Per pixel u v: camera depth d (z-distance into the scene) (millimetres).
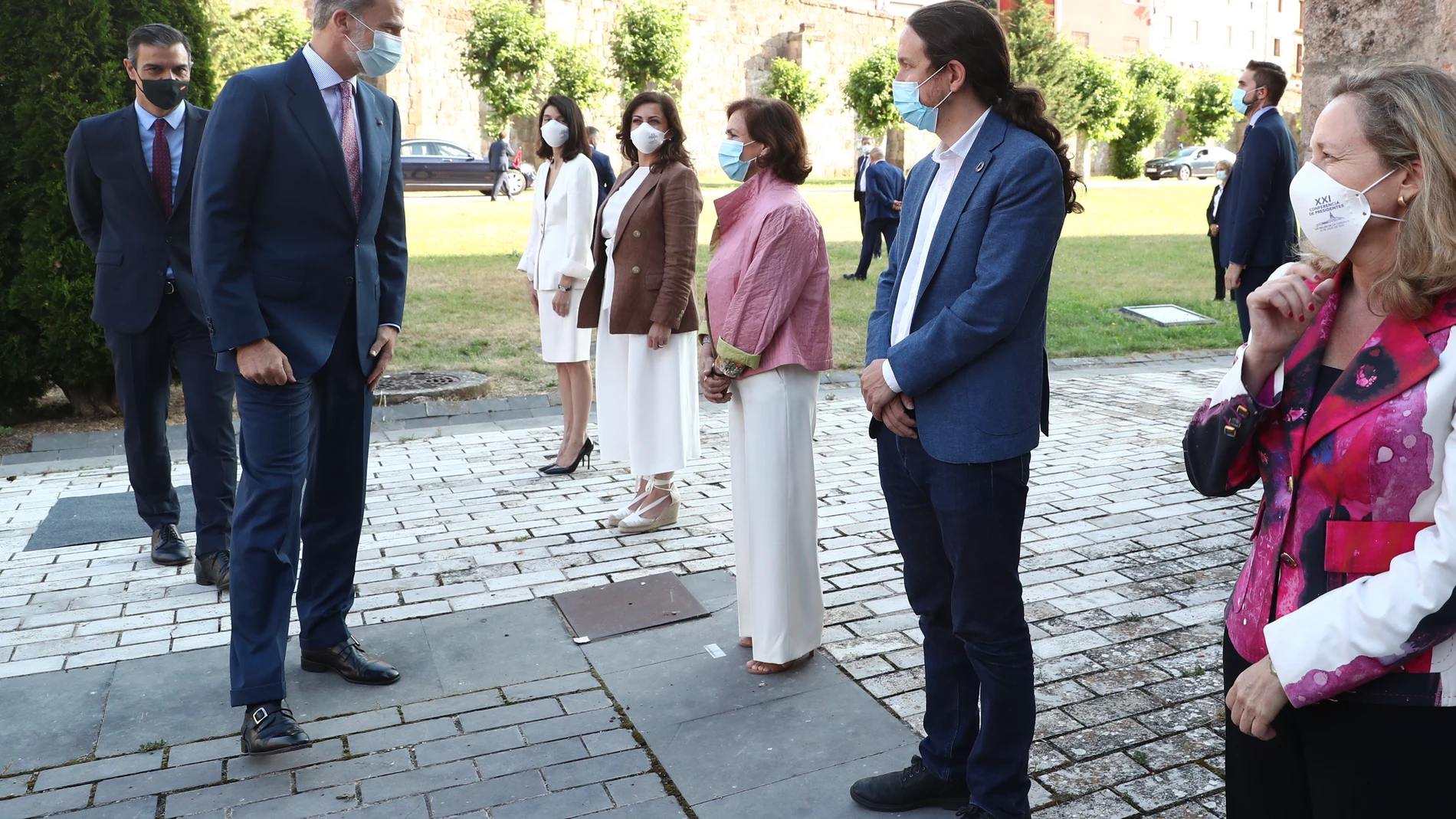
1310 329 1523
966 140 2375
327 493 3404
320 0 3143
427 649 3703
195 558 4512
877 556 4586
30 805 2732
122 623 3967
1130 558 4500
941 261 2355
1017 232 2225
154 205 4391
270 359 2982
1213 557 4496
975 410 2303
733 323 3252
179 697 3346
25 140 6836
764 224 3246
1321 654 1388
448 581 4367
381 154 3346
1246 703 1485
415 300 11727
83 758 2975
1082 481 5742
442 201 24906
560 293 5738
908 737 3025
